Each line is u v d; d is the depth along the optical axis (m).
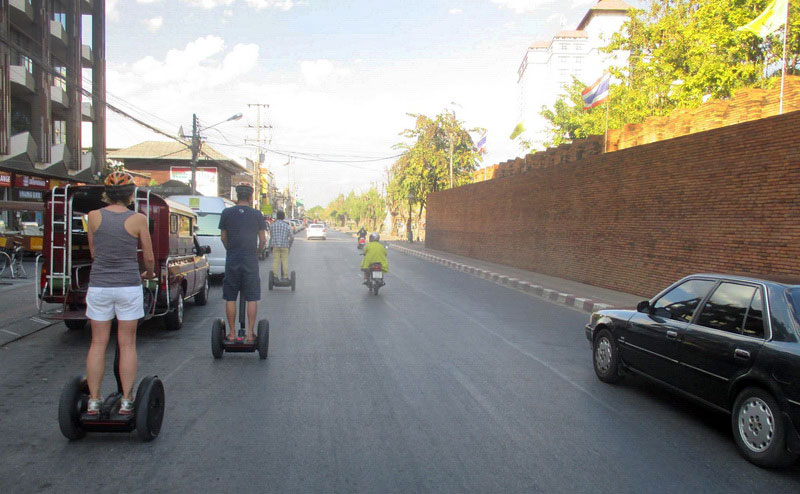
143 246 4.54
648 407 5.81
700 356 5.18
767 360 4.45
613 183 15.96
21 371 6.70
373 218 100.44
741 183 11.01
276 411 5.37
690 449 4.70
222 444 4.54
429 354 7.93
